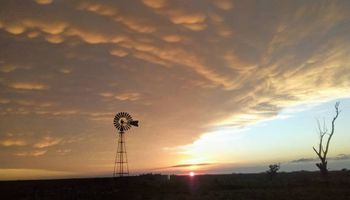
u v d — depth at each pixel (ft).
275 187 173.47
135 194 153.89
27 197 157.17
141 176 206.59
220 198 126.52
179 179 214.28
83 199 144.46
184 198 130.00
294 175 273.33
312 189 152.15
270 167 241.14
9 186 189.47
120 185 182.39
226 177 284.20
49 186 186.09
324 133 195.62
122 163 188.65
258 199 120.26
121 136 189.88
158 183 192.03
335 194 129.59
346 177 214.28
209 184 193.57
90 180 195.83
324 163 194.59
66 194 160.15
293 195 128.57
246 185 186.09
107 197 148.15
